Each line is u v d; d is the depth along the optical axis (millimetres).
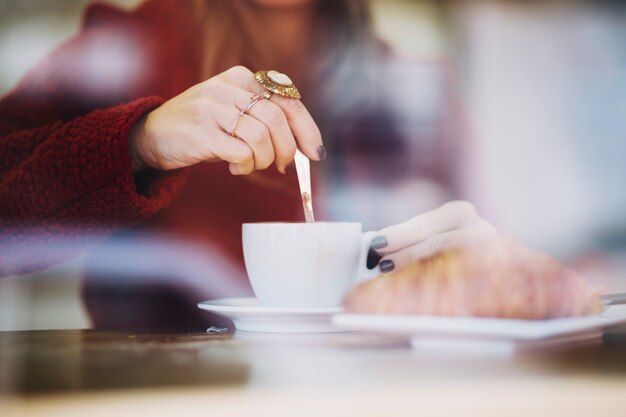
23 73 1396
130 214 1137
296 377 561
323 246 783
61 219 1162
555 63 1695
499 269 658
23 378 558
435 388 532
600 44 1712
